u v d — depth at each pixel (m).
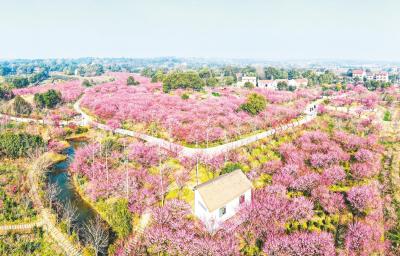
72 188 50.97
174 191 46.91
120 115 83.62
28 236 37.44
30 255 34.28
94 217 42.41
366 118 79.50
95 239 33.91
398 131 71.75
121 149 63.47
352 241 33.31
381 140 64.75
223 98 107.44
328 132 69.44
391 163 53.75
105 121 85.56
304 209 38.31
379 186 45.97
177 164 55.22
